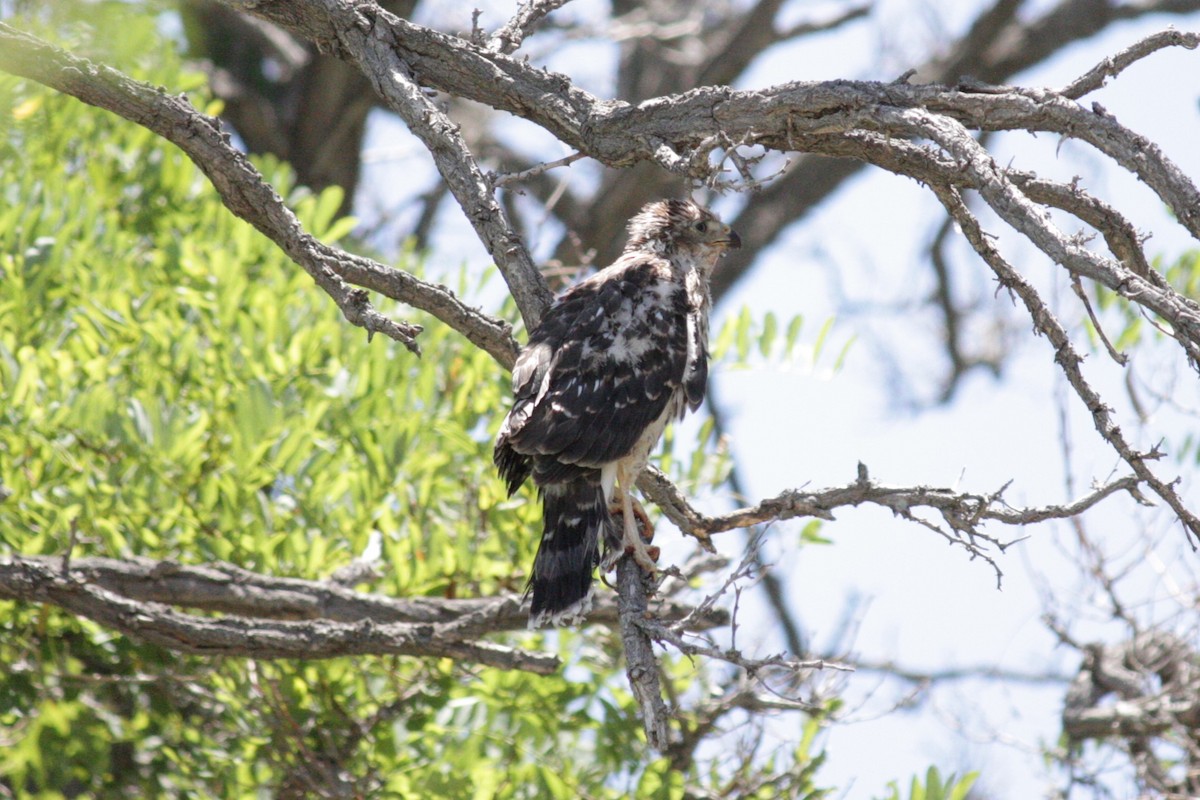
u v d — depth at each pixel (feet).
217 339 39.19
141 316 39.58
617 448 28.94
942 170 23.43
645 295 31.12
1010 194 22.21
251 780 36.24
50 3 36.73
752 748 37.60
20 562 30.89
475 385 40.29
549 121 28.73
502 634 38.34
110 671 36.96
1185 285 48.03
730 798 37.37
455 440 38.42
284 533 35.37
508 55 30.12
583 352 29.50
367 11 29.14
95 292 38.91
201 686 36.52
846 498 26.48
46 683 36.24
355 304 25.21
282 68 73.46
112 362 38.60
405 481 37.37
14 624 35.91
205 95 49.55
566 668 38.22
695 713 38.24
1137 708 42.75
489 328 27.96
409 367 40.11
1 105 41.27
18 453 35.63
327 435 38.78
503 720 37.52
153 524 35.70
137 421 35.42
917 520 25.61
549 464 28.66
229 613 33.01
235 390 37.99
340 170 68.64
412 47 29.30
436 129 27.78
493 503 38.17
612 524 28.94
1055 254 21.45
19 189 41.60
